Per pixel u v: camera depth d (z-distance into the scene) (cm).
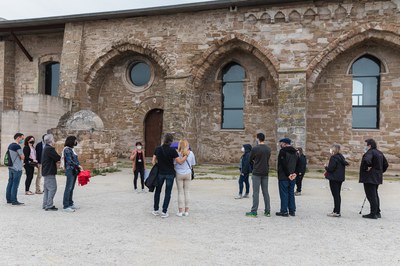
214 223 700
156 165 748
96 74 2020
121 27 1942
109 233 618
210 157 1908
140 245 554
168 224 687
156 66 2012
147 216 752
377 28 1553
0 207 830
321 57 1623
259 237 607
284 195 771
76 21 2005
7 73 2280
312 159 1727
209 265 473
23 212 778
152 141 2039
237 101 1888
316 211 823
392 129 1631
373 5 1567
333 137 1702
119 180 1299
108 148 1534
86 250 527
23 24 2061
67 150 804
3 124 1678
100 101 2112
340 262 491
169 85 1833
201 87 1894
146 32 1894
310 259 501
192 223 697
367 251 539
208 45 1791
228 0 1703
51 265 466
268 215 766
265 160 764
